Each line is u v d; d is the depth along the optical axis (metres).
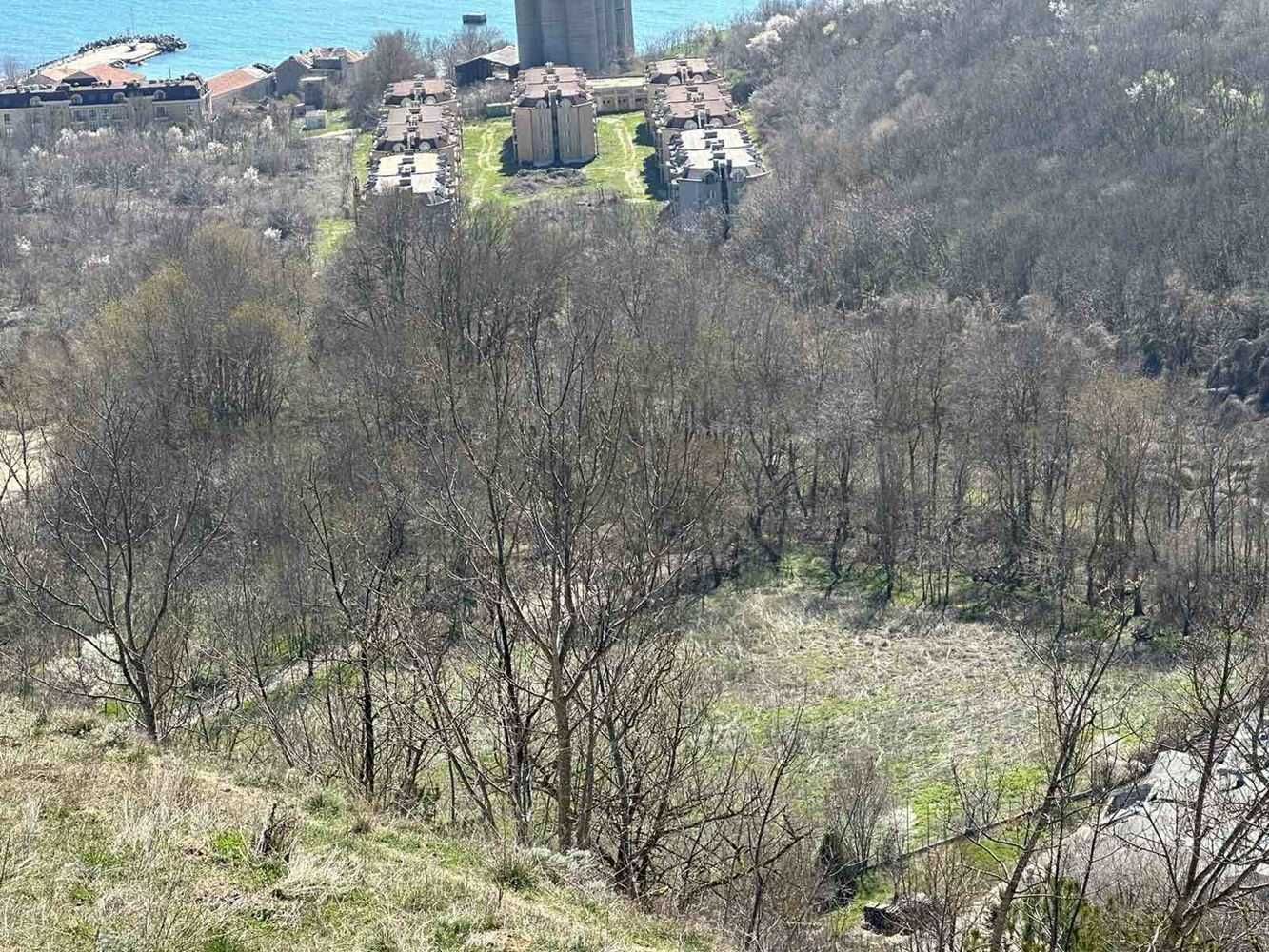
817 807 53.78
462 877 24.70
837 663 73.62
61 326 117.50
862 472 90.62
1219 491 83.06
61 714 28.50
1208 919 31.31
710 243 131.88
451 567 51.28
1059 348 94.62
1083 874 33.59
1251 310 103.81
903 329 98.62
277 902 21.73
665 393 85.44
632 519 41.56
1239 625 37.59
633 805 33.44
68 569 58.34
